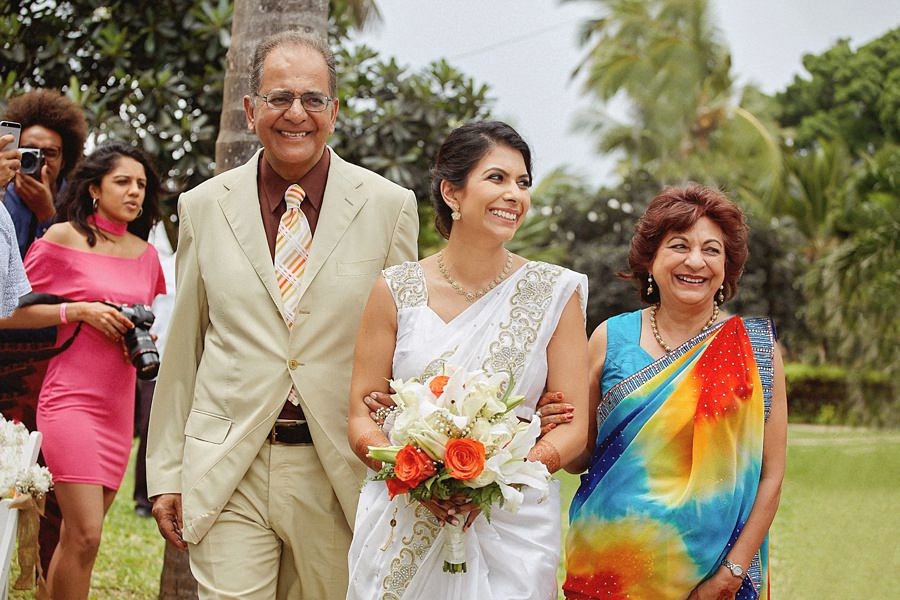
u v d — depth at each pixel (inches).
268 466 147.9
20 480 146.3
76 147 211.8
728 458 136.7
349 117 331.0
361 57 343.0
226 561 145.5
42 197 203.5
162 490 151.7
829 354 845.8
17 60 309.9
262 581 146.7
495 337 133.1
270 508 147.3
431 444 120.1
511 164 132.1
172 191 319.6
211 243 152.7
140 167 196.9
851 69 1311.5
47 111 207.6
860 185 834.2
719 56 1059.3
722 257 142.6
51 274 191.5
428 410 120.7
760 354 142.2
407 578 129.8
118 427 191.8
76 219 194.4
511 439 122.5
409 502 127.3
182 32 323.3
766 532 140.3
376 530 132.1
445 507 125.2
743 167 1043.3
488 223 131.8
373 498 134.5
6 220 148.6
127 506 323.9
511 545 130.3
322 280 149.3
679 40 1034.1
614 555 137.9
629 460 139.2
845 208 836.0
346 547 150.5
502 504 122.3
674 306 145.3
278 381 147.1
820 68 1382.9
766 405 141.1
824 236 1024.2
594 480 141.9
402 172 331.9
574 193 1053.2
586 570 140.7
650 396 139.8
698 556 135.3
